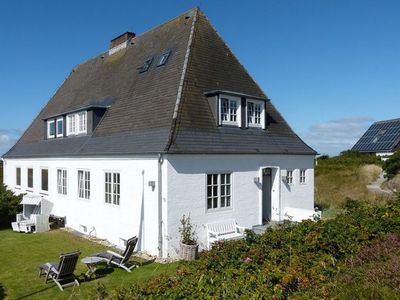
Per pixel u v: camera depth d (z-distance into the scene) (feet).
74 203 60.59
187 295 15.43
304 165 61.67
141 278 35.09
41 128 83.92
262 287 15.33
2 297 31.14
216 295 14.89
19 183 85.30
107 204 52.06
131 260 41.52
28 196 66.13
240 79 59.26
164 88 52.03
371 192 83.46
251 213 51.90
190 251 41.14
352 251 20.94
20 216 63.16
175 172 43.24
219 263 19.72
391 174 97.71
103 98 65.26
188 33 58.29
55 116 71.00
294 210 55.26
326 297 14.75
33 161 77.10
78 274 36.88
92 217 55.62
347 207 33.22
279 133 60.13
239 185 50.47
